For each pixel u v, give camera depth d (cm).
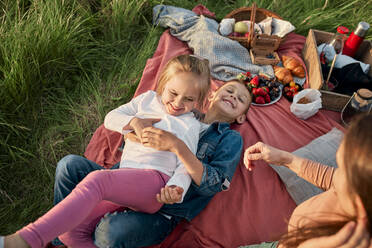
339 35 316
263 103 297
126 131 204
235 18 368
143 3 381
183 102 196
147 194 180
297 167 168
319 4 410
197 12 392
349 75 301
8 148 258
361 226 83
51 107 295
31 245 136
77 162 192
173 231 213
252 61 336
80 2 356
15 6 325
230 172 208
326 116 291
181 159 185
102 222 174
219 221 213
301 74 321
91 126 292
